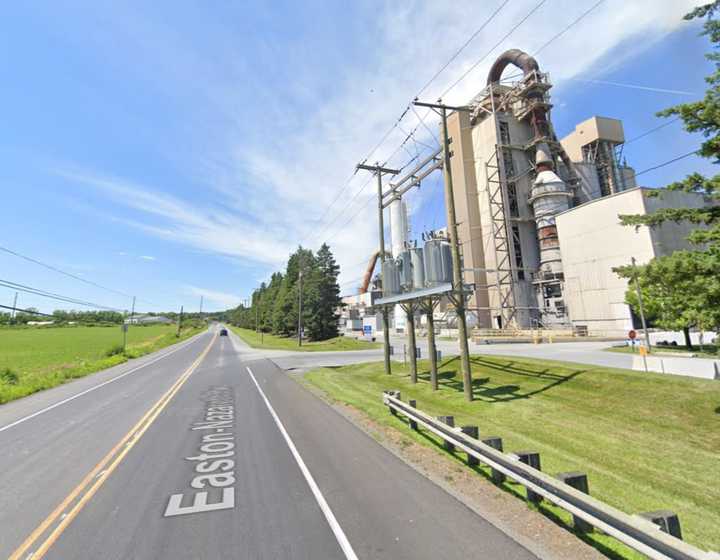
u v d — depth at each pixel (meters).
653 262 8.22
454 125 61.28
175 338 69.94
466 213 58.50
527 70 54.25
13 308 22.92
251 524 4.53
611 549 3.90
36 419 11.09
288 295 61.31
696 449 7.37
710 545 4.38
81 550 4.05
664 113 7.26
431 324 14.60
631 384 11.05
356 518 4.61
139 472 6.37
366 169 19.94
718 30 6.62
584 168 57.22
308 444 7.72
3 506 5.19
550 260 50.69
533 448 7.73
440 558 3.72
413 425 8.64
